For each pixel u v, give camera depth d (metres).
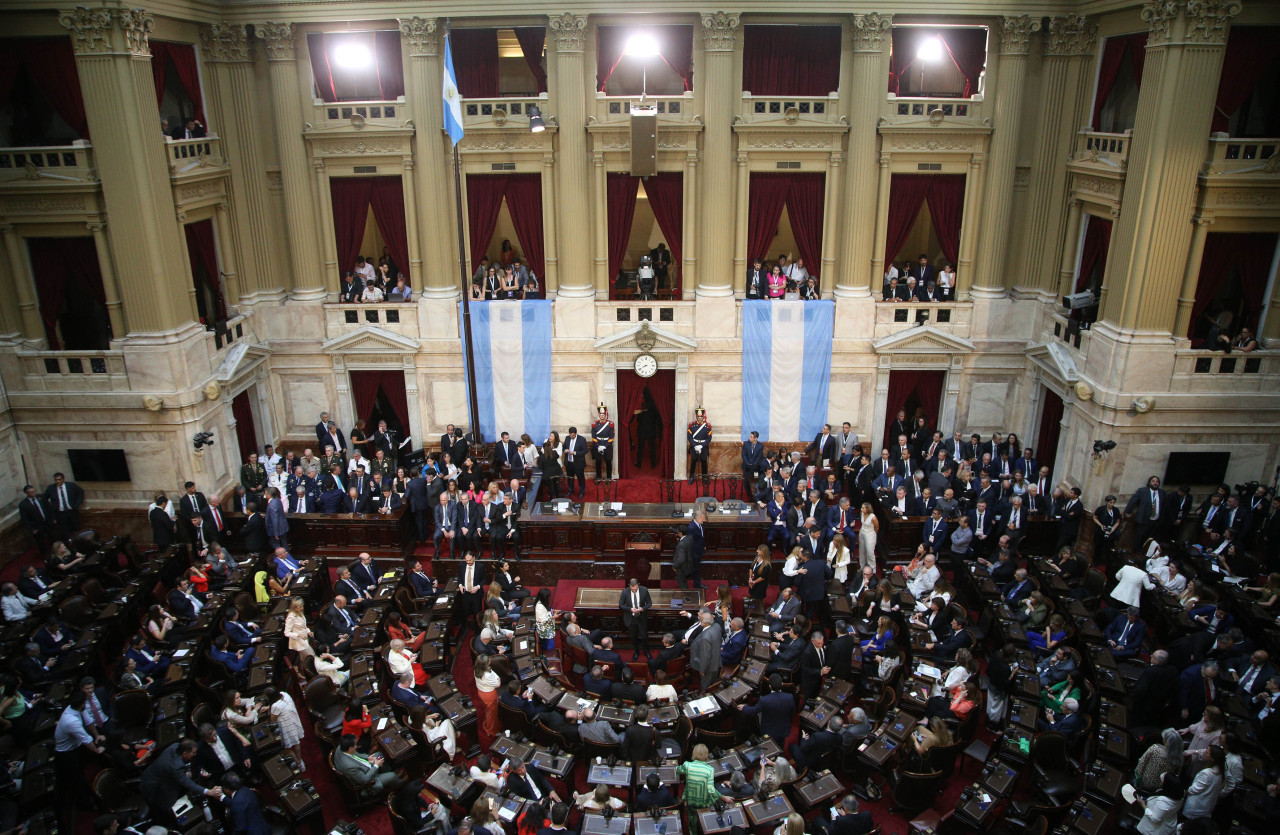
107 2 16.28
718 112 20.16
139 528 19.52
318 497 19.31
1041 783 11.98
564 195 20.86
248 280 21.41
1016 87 19.98
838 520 18.22
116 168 17.31
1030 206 20.88
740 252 21.47
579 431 22.69
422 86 20.08
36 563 18.52
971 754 13.21
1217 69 16.36
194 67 19.53
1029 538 18.77
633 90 22.00
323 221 21.28
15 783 11.96
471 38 20.23
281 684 14.36
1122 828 11.45
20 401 18.67
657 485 22.19
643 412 22.39
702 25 19.78
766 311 21.39
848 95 20.33
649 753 12.49
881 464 20.19
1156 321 17.77
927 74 21.91
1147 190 17.12
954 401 22.11
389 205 21.25
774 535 18.31
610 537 18.36
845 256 21.25
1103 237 19.33
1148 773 11.76
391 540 18.84
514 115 20.41
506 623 15.65
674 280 22.41
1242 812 11.23
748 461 21.25
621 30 20.16
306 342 21.89
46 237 18.16
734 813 11.24
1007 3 19.36
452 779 11.93
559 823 10.78
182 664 14.05
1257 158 17.03
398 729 12.84
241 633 14.94
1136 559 16.70
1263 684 13.42
